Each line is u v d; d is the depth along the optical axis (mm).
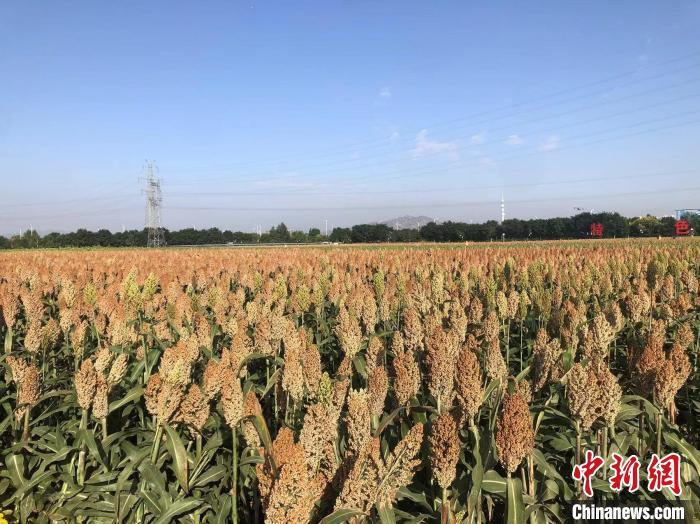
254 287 15656
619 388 3879
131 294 8398
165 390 4301
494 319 6270
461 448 4254
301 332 5816
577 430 4027
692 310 8734
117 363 5008
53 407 6293
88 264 24719
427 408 4184
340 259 25000
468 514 3574
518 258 21250
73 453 5309
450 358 4191
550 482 4164
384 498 3266
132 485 4910
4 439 6199
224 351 5664
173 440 4348
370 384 4152
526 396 4605
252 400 4023
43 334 6637
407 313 5992
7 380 5828
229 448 5152
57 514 4758
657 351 4715
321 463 3514
